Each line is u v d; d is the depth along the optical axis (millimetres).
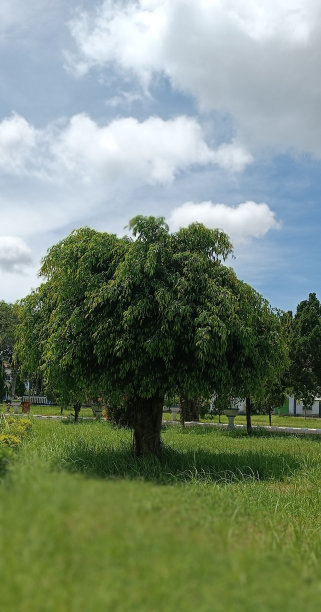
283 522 6480
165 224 10609
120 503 3076
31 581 2318
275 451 13977
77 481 3256
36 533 2582
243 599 2467
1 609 2203
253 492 8422
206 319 9508
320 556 5094
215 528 3711
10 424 15016
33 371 15617
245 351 10281
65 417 27891
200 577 2572
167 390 10562
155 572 2518
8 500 2855
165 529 2996
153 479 7867
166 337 9516
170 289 9945
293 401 45594
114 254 10664
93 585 2363
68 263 10859
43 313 14297
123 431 17453
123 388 10516
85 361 10469
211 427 23766
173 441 16594
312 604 2607
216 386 10539
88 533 2674
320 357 22453
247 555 3037
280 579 2793
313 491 9008
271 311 12172
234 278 10789
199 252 10922
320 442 17172
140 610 2297
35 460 4941
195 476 8867
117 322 9828
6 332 46844
